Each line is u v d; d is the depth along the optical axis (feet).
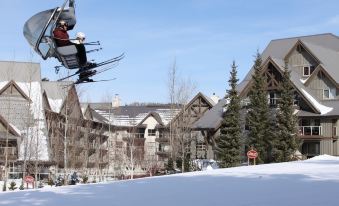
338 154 155.63
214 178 62.39
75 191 50.75
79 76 40.65
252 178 60.59
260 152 139.95
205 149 170.09
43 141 147.33
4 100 158.51
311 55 166.50
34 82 164.96
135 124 227.61
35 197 45.50
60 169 156.97
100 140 183.11
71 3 37.11
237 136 139.64
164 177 67.21
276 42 187.32
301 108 161.27
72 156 147.33
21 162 144.56
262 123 141.59
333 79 160.04
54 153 146.72
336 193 41.14
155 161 188.75
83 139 166.81
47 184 137.18
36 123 145.28
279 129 140.67
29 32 36.40
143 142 219.82
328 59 169.78
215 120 167.32
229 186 50.75
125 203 39.42
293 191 43.52
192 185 53.57
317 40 193.67
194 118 192.95
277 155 138.41
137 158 192.95
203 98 192.85
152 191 48.49
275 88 160.66
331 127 157.07
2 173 146.20
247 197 40.22
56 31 36.37
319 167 79.25
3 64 168.04
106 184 59.06
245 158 152.15
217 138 143.84
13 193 49.49
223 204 36.50
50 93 175.83
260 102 142.92
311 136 157.79
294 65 171.73
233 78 143.02
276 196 40.11
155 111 245.04
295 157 139.54
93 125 192.95
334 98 161.38
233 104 142.00
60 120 162.50
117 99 247.50
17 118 156.15
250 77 177.99
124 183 59.62
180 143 152.66
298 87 158.61
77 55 37.63
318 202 35.60
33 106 156.66
